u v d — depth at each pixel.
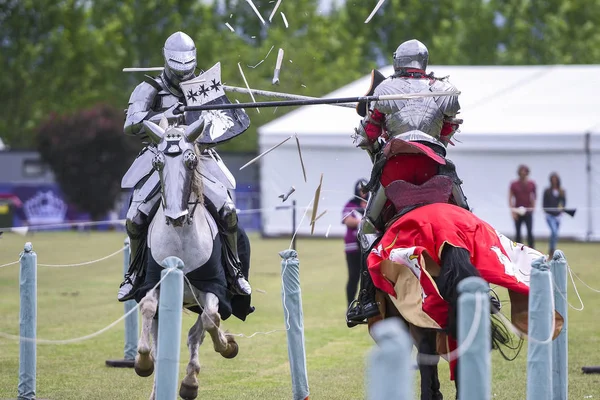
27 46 151.50
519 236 70.69
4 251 74.31
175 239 22.86
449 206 20.84
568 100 88.81
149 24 152.00
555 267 24.33
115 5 158.25
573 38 152.50
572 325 40.03
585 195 84.50
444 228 20.02
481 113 87.50
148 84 25.00
